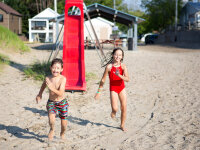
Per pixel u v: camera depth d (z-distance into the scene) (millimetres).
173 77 10953
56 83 3943
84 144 4270
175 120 5438
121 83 4746
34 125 5121
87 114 5922
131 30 28531
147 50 26938
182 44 37719
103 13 26922
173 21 52344
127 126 5168
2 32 18094
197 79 10367
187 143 4250
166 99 7281
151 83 9641
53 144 4227
